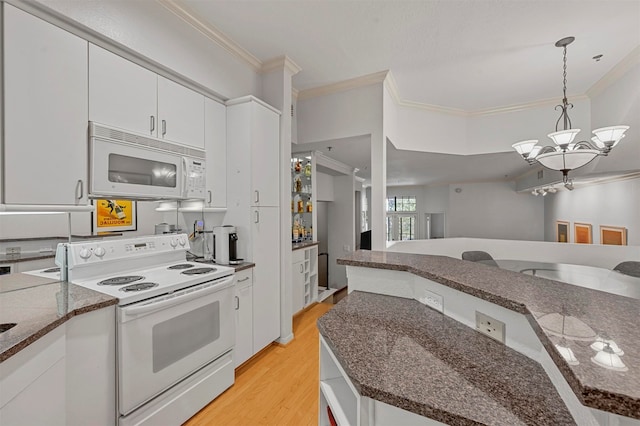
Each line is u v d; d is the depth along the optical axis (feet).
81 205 5.20
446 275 3.94
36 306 4.32
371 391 2.39
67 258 5.61
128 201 7.25
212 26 7.29
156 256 7.09
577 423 1.96
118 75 5.75
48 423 3.69
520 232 23.99
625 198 11.01
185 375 5.77
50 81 4.80
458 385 2.40
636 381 1.66
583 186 14.51
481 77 9.87
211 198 7.78
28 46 4.57
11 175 4.40
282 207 9.20
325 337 3.40
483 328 3.34
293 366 7.85
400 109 12.05
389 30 7.43
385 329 3.53
